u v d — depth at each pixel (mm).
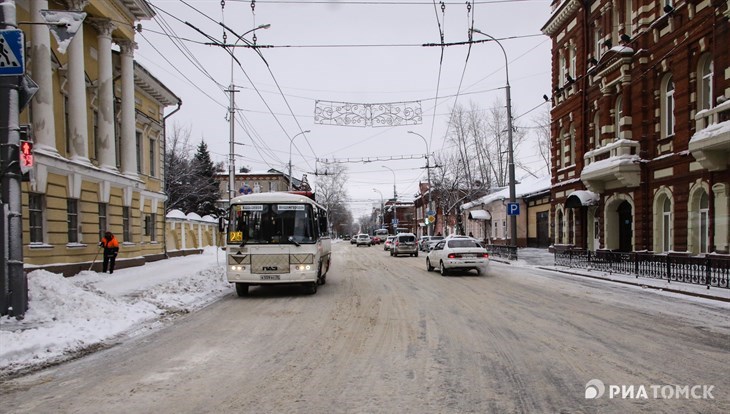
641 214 21734
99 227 20562
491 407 5000
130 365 7012
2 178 8945
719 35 17000
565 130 30859
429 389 5594
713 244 17562
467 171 45938
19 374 6684
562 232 31781
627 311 10859
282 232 13984
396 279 18641
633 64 22406
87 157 19062
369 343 7973
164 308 12164
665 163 20297
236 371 6539
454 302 12367
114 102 23047
